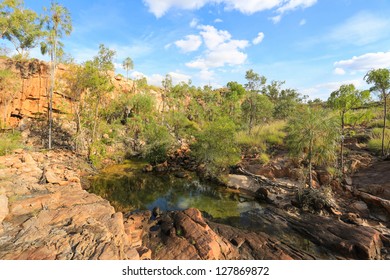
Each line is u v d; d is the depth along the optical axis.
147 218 9.95
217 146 17.58
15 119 26.22
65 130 26.67
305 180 12.84
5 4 21.81
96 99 25.03
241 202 13.57
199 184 17.22
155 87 58.25
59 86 24.53
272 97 45.22
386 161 13.00
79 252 5.29
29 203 8.20
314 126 12.01
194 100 55.78
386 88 12.79
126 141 29.28
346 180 12.41
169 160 23.78
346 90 12.70
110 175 19.12
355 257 7.82
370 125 20.19
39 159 17.02
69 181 13.51
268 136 21.34
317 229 9.53
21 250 5.30
